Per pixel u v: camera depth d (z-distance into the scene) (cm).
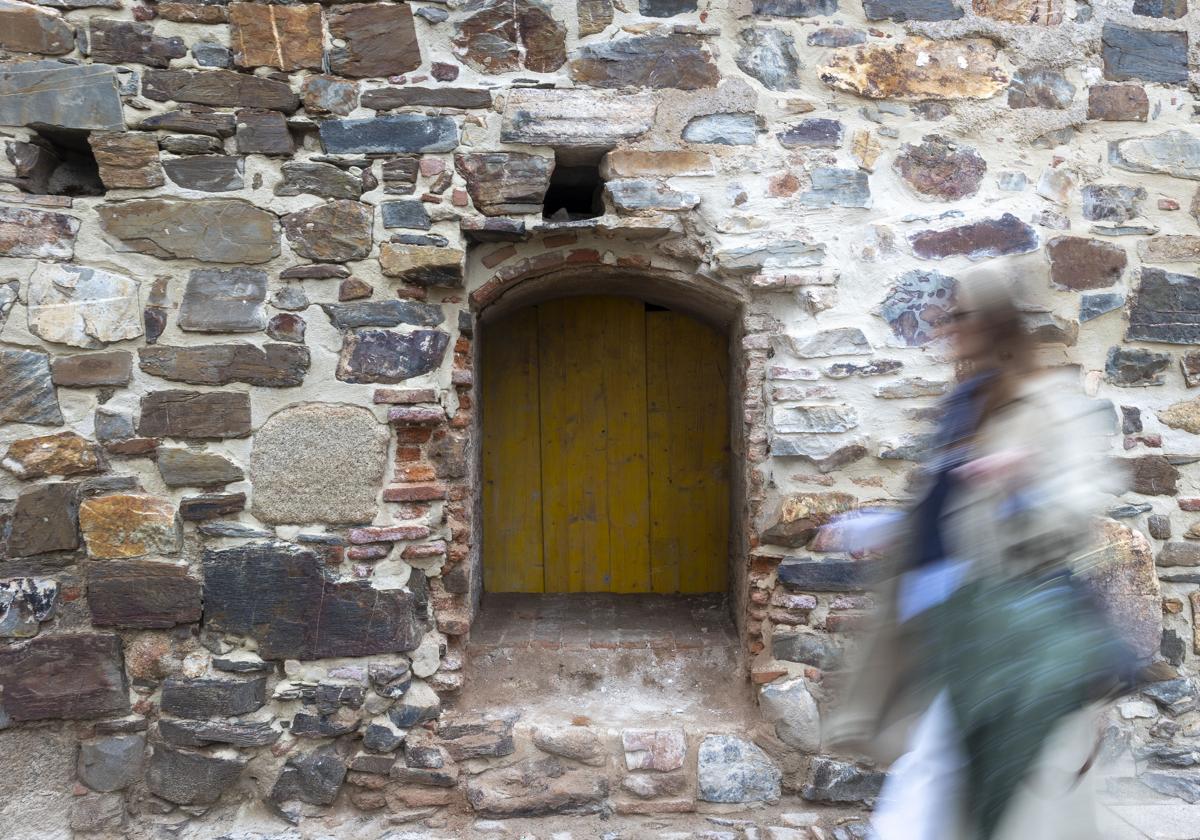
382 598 306
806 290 317
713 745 307
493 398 384
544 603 382
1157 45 331
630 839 293
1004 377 193
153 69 302
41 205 299
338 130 308
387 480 310
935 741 188
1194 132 330
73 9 299
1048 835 180
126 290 302
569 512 388
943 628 185
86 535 299
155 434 303
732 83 318
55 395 300
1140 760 316
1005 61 326
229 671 302
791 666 312
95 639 299
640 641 344
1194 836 286
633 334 387
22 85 298
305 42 306
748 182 318
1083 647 175
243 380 305
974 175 324
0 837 290
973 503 187
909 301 318
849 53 321
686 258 325
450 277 309
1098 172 328
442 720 308
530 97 312
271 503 305
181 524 303
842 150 321
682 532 389
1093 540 193
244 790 304
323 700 303
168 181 303
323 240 307
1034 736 171
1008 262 322
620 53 316
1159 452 327
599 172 324
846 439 313
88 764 298
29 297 299
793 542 315
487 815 303
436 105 310
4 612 296
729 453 385
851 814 303
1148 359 328
